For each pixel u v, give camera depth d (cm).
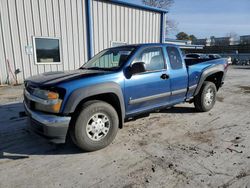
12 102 667
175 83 473
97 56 495
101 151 360
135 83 398
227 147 373
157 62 443
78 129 337
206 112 579
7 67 968
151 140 403
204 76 539
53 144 383
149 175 291
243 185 268
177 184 271
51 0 1023
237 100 730
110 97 387
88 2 1123
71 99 324
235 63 3150
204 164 317
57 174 294
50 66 1075
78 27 1127
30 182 276
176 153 352
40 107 338
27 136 416
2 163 322
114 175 291
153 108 449
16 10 945
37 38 1016
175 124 488
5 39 944
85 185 270
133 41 1375
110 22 1238
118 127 390
